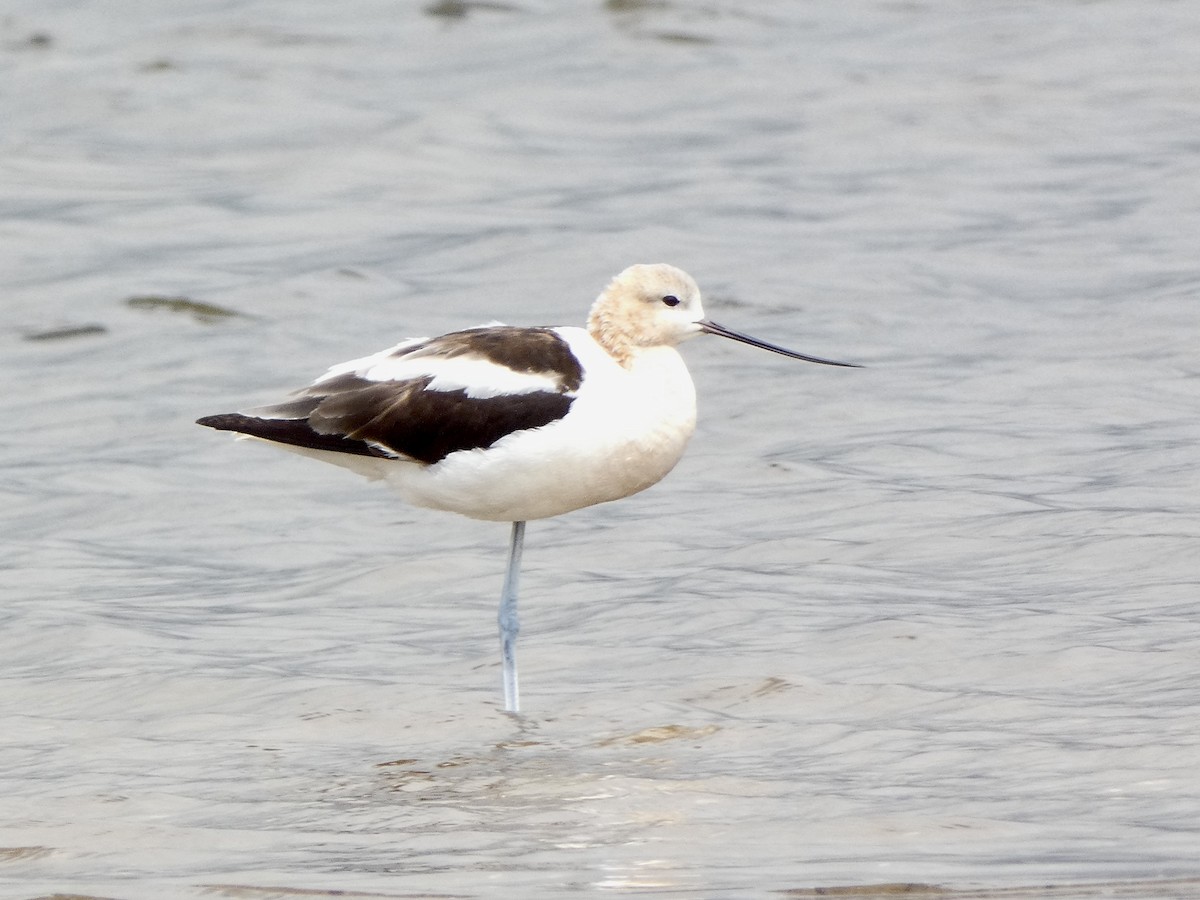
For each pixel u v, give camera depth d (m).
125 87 29.92
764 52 31.36
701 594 12.29
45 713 10.77
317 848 8.45
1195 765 8.95
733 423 16.39
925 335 18.78
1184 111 27.52
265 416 10.62
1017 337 18.48
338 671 11.31
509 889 7.74
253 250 22.84
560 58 31.23
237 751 10.00
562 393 10.27
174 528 14.67
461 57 31.47
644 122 28.30
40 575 13.59
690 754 9.58
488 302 20.64
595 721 10.21
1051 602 11.66
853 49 31.27
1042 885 7.49
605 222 23.47
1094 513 13.30
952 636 11.12
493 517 10.70
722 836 8.34
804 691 10.40
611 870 7.94
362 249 22.81
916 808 8.58
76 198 25.16
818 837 8.26
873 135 26.95
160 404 17.75
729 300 20.03
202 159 26.98
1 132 28.12
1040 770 9.01
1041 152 25.94
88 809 9.12
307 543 14.23
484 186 25.61
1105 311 19.08
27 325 20.14
